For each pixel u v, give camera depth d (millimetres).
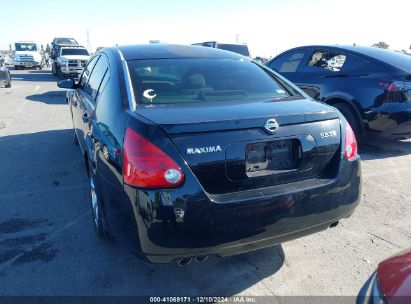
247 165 2391
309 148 2559
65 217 3785
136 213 2244
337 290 2709
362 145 6590
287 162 2533
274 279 2832
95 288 2719
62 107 10555
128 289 2713
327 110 2734
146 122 2291
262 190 2410
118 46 3789
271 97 3041
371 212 3928
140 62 3230
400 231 3545
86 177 4883
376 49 6406
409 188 4574
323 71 6523
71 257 3092
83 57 20297
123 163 2311
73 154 5863
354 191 2740
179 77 3100
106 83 3217
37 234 3453
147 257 2305
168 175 2180
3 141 6680
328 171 2674
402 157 5848
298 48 7219
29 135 7117
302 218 2494
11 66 36406
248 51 16594
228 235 2277
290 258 3098
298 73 6949
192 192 2197
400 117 5496
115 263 3014
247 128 2367
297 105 2805
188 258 2334
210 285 2764
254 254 3148
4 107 10422
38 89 15156
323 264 3014
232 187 2350
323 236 3443
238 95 3002
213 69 3312
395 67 5605
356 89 5824
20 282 2775
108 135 2598
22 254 3131
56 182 4715
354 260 3068
